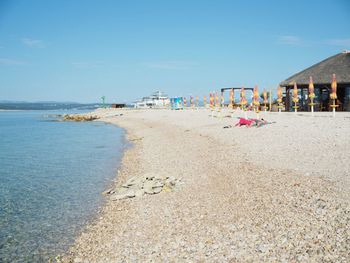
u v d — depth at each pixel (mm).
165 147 27672
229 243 9141
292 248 8328
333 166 14484
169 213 12203
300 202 11047
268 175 14594
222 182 14906
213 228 10266
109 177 20031
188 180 16250
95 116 98438
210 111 60375
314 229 9055
